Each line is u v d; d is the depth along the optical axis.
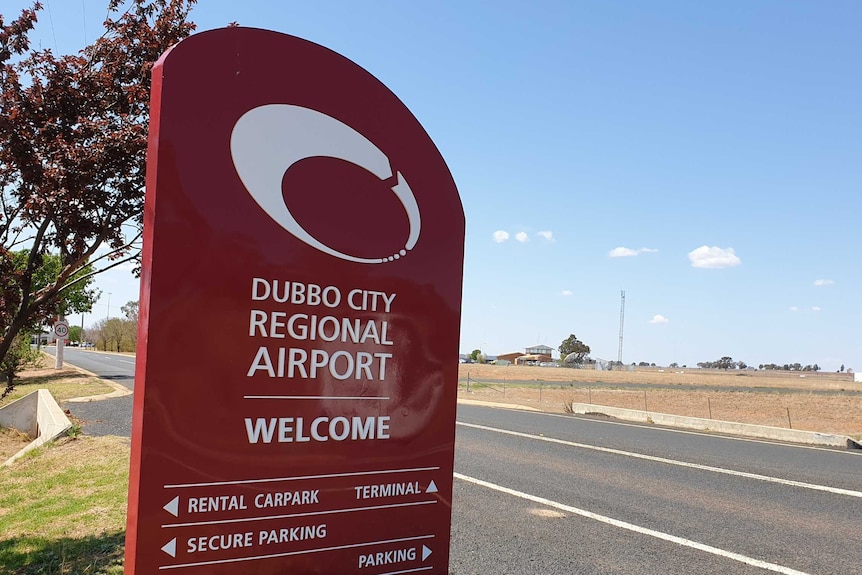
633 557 5.47
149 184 2.41
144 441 2.30
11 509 6.12
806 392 41.91
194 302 2.42
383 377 2.91
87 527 5.42
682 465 9.93
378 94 2.98
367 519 2.84
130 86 4.88
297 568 2.63
